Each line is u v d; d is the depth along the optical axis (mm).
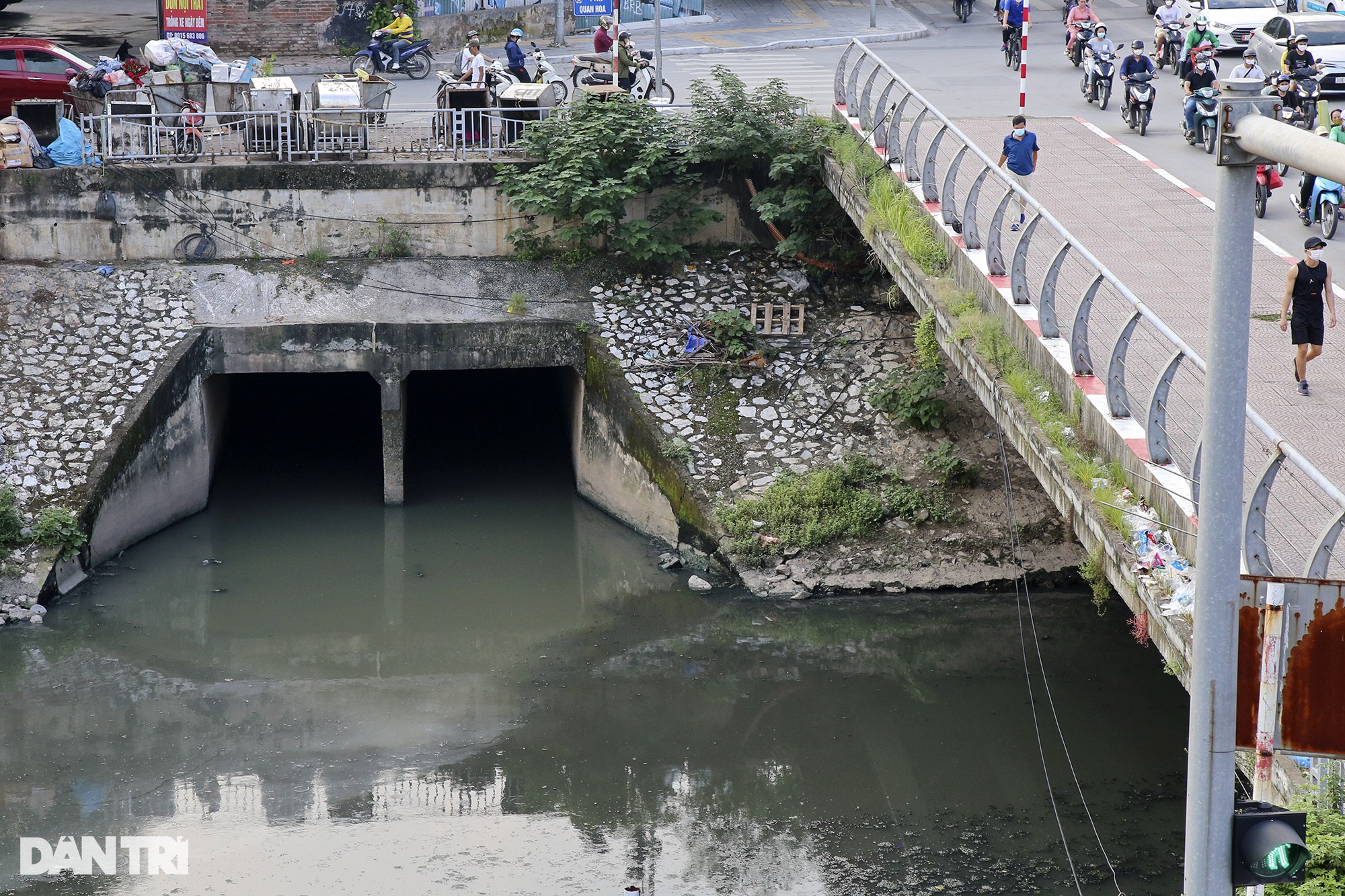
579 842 13859
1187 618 10680
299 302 22328
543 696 16875
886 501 19656
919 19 38938
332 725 16172
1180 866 13172
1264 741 6988
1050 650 17609
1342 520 8781
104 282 22172
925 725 16016
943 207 17734
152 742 15656
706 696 16812
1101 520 12016
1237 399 6617
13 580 18344
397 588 19703
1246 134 6301
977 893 12828
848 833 13938
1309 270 13406
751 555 19266
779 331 22156
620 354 21734
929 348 17578
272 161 23109
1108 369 12625
